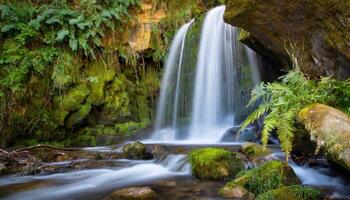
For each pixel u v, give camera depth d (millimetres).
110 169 6516
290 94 4465
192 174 5695
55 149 8195
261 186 4480
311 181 4941
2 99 8961
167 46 11805
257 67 9438
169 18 12000
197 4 12672
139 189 4754
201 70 11000
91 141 9891
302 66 5711
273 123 4195
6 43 9336
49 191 5359
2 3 9953
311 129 3648
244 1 5527
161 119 11469
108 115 10445
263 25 5879
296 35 5508
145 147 7355
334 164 4859
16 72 9094
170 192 4895
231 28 10266
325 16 4609
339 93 4418
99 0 10961
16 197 5109
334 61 5000
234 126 9797
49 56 9578
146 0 11789
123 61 11383
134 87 11367
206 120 10617
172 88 11508
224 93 10391
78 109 9812
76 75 10086
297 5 4789
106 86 10602
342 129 3400
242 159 5574
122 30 11227
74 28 10078
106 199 4742
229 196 4453
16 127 9156
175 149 7594
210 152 5629
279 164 4754
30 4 10398
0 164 6570
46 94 9594
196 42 11258
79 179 5980
